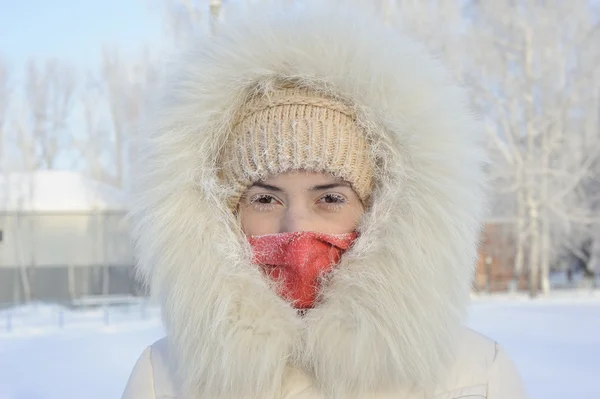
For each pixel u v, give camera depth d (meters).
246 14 1.54
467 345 1.39
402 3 18.84
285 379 1.29
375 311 1.25
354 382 1.25
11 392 7.41
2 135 26.02
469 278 1.37
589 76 22.84
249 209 1.41
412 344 1.24
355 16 1.50
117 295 24.28
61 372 8.62
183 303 1.31
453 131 1.38
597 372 7.82
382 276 1.26
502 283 26.77
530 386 7.06
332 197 1.38
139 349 10.62
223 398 1.28
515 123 23.95
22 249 24.06
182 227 1.35
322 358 1.25
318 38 1.41
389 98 1.35
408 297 1.26
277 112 1.38
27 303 22.88
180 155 1.39
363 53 1.38
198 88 1.42
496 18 23.55
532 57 23.42
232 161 1.41
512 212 24.27
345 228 1.37
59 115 36.62
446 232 1.30
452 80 1.49
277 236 1.35
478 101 21.72
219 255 1.33
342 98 1.40
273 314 1.28
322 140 1.34
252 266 1.34
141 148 1.47
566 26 23.27
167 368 1.42
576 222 24.78
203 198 1.38
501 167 22.47
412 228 1.28
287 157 1.34
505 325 13.30
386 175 1.36
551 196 23.22
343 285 1.28
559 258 32.78
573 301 21.27
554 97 23.17
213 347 1.28
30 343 11.84
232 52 1.43
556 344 10.37
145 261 1.41
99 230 24.73
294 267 1.31
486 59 22.53
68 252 24.50
